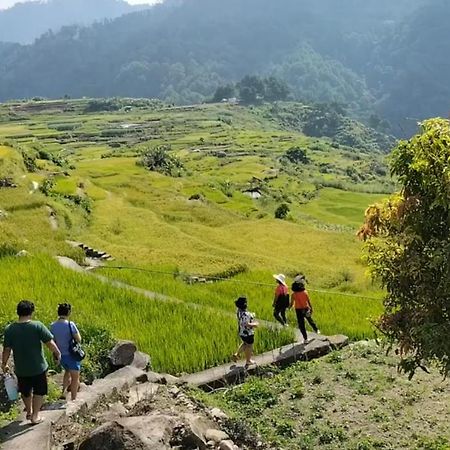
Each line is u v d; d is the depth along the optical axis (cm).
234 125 19712
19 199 4059
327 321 2169
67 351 1164
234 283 2842
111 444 929
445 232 948
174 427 1065
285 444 1271
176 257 3394
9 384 1034
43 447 929
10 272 2270
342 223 8262
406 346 1010
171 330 1797
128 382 1360
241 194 8356
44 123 18225
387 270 1024
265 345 1833
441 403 1458
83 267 2927
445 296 942
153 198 5728
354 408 1441
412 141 963
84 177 6241
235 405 1452
